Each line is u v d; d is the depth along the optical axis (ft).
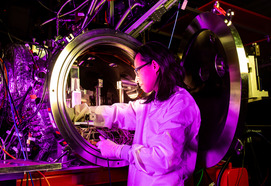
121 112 5.10
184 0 6.23
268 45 13.11
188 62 6.04
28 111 5.31
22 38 6.55
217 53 5.05
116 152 4.09
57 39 5.96
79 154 4.44
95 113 5.14
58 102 4.36
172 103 4.04
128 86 6.84
